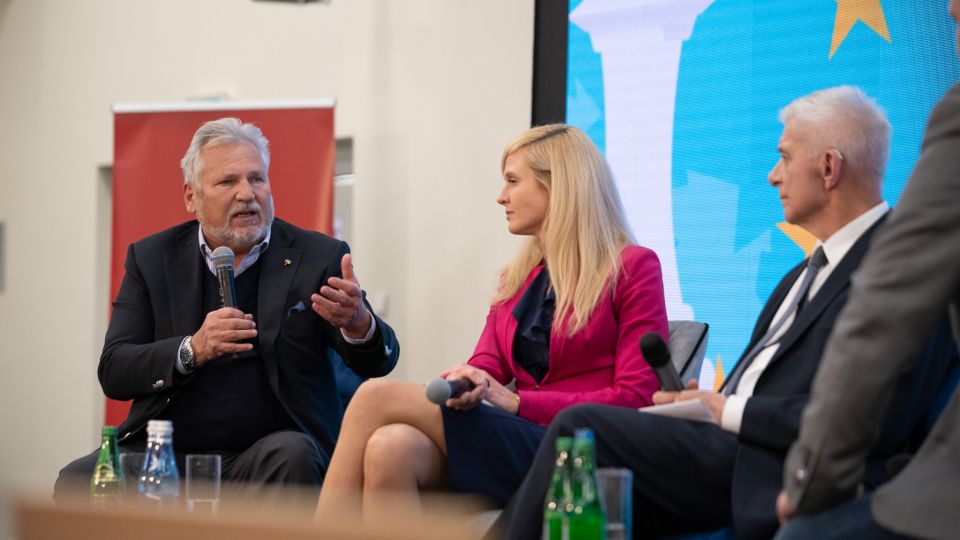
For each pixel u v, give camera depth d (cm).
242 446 898
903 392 575
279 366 898
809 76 1201
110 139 1723
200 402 894
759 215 1221
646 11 1318
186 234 965
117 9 1734
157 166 1475
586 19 1363
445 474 729
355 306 870
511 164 873
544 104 1389
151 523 385
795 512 485
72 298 1747
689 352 826
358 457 705
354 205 1535
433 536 349
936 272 446
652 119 1304
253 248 940
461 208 1447
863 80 1166
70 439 1736
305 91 1583
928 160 461
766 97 1227
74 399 1734
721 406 622
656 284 809
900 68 1147
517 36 1416
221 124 957
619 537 521
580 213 834
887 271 453
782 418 602
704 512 637
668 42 1300
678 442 626
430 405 714
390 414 710
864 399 452
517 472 723
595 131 1344
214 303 930
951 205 448
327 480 706
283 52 1602
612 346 802
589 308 800
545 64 1392
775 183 704
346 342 898
